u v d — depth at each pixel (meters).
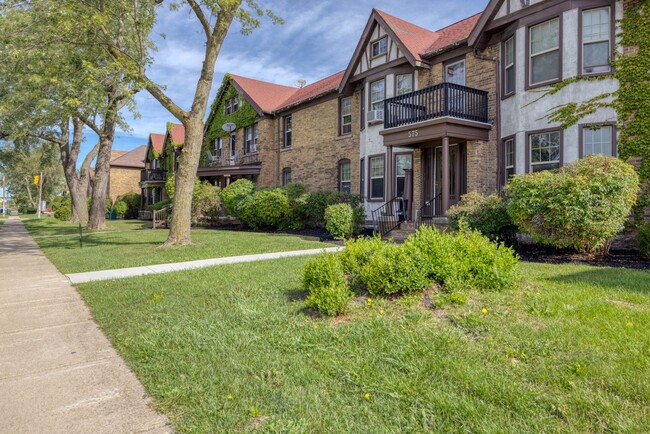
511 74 12.34
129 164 48.38
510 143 12.41
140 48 12.43
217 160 28.62
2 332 5.21
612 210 8.02
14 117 20.56
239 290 6.45
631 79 9.92
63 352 4.47
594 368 3.24
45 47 13.10
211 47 12.60
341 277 5.27
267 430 2.76
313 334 4.36
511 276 5.34
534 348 3.69
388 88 16.03
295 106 22.02
